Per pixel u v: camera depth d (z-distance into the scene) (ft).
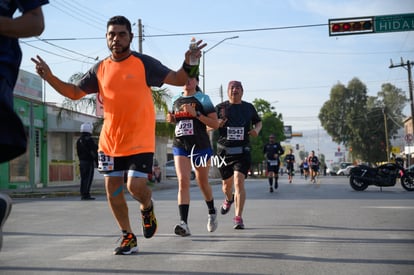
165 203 40.06
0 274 14.33
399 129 263.49
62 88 15.61
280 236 21.04
